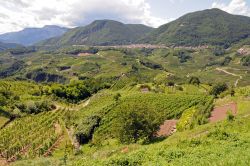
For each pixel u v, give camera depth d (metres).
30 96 161.12
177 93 137.25
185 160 28.08
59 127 110.56
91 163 34.22
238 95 98.19
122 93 148.50
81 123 99.81
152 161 30.09
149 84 170.75
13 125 109.50
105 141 84.50
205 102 98.69
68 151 80.44
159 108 108.00
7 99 139.00
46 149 83.12
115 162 31.98
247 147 31.23
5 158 77.25
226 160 24.14
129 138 64.12
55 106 151.62
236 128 45.12
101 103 133.75
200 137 39.84
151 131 63.41
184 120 75.00
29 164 47.00
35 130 103.12
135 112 63.94
